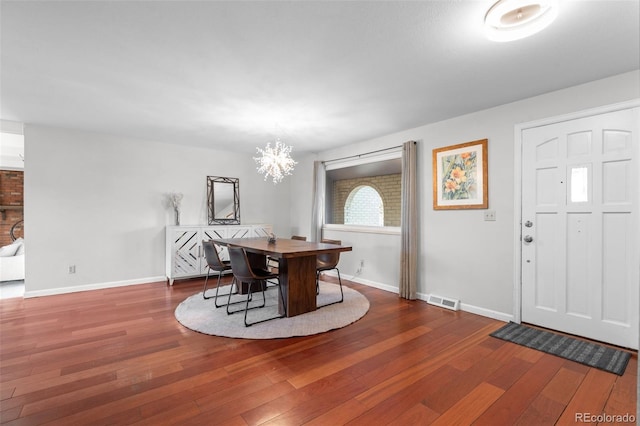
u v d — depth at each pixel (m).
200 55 2.20
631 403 1.78
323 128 4.08
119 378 2.04
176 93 2.89
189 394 1.87
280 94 2.91
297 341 2.65
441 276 3.73
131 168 4.70
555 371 2.14
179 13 1.72
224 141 4.88
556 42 2.02
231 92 2.87
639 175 2.42
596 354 2.38
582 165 2.69
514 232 3.10
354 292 4.27
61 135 4.18
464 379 2.04
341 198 5.93
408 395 1.87
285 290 3.25
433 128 3.83
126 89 2.81
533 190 2.98
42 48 2.10
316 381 2.02
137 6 1.67
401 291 4.04
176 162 5.10
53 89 2.80
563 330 2.81
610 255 2.56
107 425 1.59
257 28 1.87
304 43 2.04
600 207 2.60
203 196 5.38
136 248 4.75
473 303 3.42
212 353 2.41
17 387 1.93
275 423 1.61
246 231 5.38
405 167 4.03
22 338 2.68
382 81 2.63
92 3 1.64
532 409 1.74
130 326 2.98
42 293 4.05
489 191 3.30
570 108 2.74
